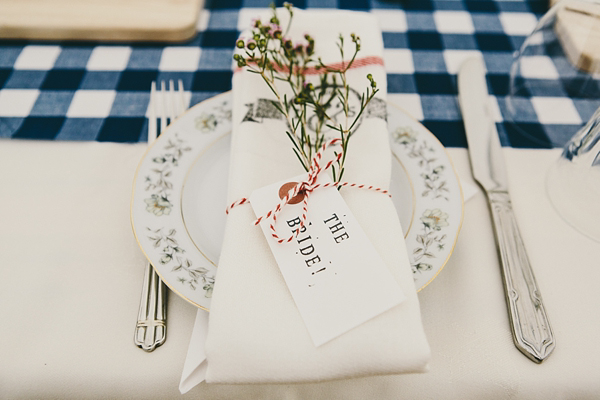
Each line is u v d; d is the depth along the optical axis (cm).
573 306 49
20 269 51
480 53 79
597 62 66
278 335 39
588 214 55
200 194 55
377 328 39
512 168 61
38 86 72
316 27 61
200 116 62
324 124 54
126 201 57
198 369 44
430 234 50
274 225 43
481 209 57
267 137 52
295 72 57
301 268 41
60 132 66
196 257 49
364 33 61
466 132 65
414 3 87
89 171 60
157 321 47
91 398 44
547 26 68
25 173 59
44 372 45
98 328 47
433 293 50
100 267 52
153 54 78
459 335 47
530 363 45
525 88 71
